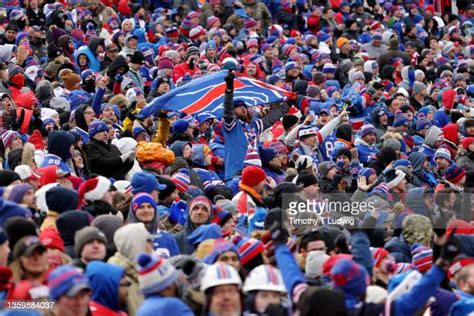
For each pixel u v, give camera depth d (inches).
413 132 2733.8
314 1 3993.6
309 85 2925.7
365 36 3764.8
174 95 2222.0
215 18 3550.7
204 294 1254.3
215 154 2225.6
